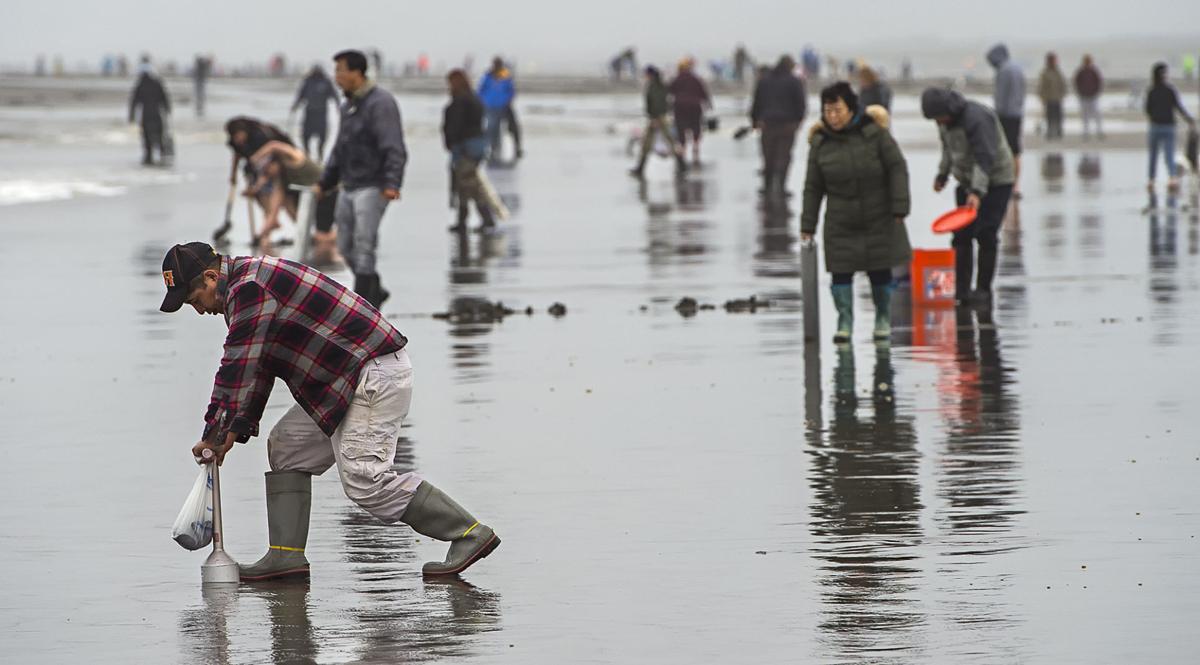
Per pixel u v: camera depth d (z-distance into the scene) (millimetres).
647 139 87125
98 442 24750
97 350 34000
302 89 92750
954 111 37375
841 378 29078
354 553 18359
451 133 57938
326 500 20906
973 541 18078
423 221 63031
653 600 16188
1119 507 19469
